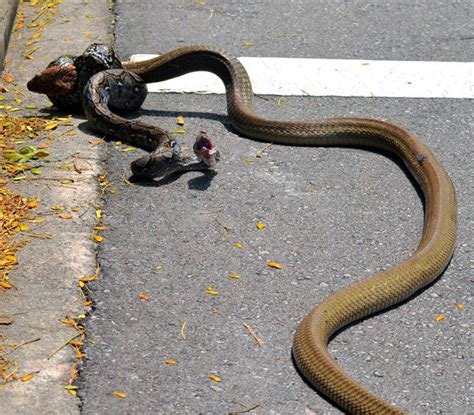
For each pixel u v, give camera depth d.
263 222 8.05
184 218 8.05
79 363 6.24
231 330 6.65
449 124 9.84
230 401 5.96
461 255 7.68
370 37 11.88
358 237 7.88
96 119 9.45
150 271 7.29
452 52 11.49
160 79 10.41
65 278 7.08
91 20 12.24
